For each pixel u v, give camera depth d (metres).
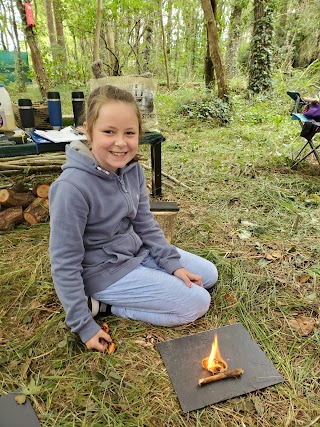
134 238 1.55
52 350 1.38
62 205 1.24
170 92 8.90
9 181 2.61
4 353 1.37
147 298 1.48
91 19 6.42
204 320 1.58
